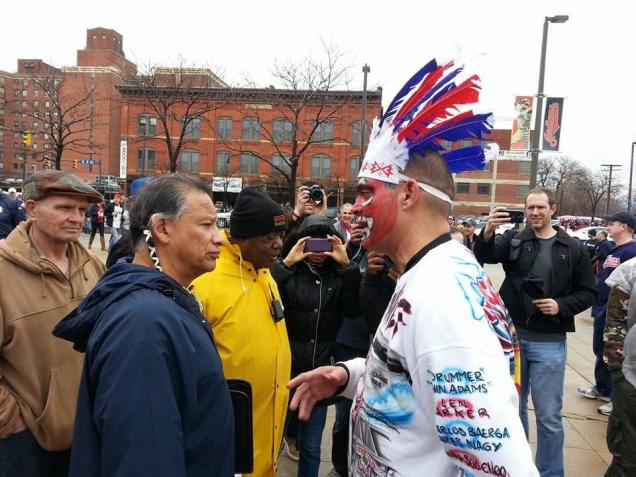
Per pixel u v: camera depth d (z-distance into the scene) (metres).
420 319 1.14
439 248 1.30
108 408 1.14
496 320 1.16
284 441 3.72
